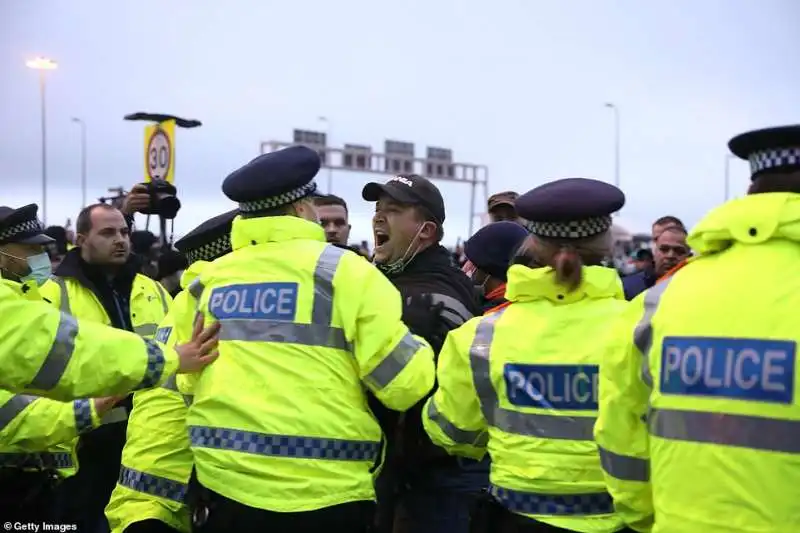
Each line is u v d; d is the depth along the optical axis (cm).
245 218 282
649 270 595
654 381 202
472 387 262
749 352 183
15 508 344
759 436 179
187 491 298
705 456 186
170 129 657
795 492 176
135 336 255
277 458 250
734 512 180
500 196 517
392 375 262
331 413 256
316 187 289
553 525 242
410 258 355
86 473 429
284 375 256
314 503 248
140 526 321
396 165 3406
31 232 371
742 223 192
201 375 271
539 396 246
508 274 258
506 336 253
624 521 230
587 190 250
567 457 242
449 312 337
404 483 324
